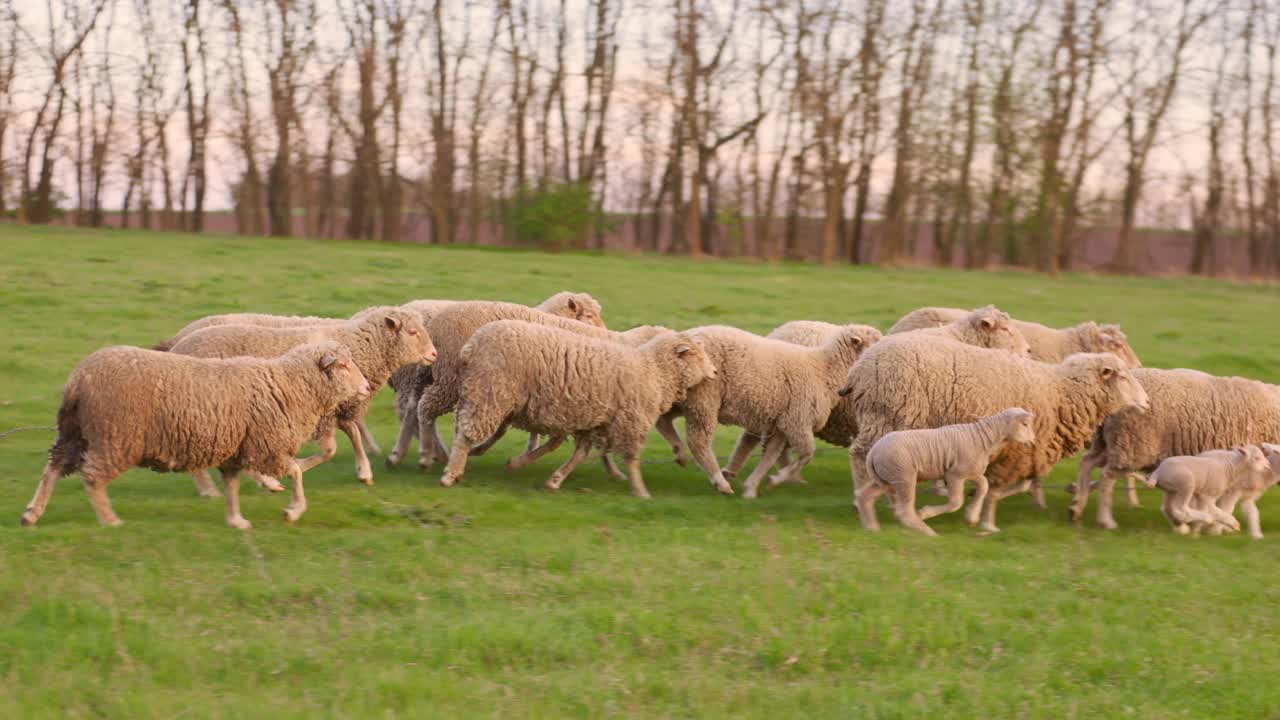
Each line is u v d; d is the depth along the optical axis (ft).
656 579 28.09
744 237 174.70
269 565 27.86
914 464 34.99
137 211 180.65
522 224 153.58
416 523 33.45
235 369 31.30
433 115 173.37
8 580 25.23
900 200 173.37
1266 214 185.16
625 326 74.95
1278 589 30.27
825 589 27.68
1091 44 170.60
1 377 53.47
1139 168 179.01
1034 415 36.73
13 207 171.01
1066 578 30.37
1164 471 36.86
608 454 42.78
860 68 165.27
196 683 20.89
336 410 38.06
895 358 37.14
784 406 40.68
